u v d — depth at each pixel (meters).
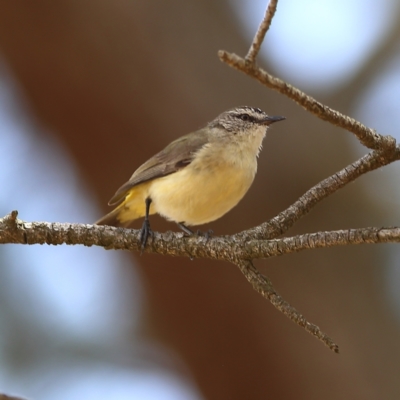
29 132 13.11
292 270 11.57
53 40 11.77
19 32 11.67
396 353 11.20
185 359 11.86
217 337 11.58
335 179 7.43
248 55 5.25
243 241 6.84
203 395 11.73
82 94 11.97
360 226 12.05
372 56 13.52
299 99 5.71
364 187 12.43
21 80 12.05
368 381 10.87
